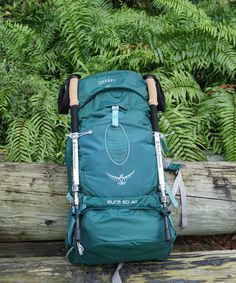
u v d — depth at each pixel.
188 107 4.25
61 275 2.54
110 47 4.72
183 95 4.12
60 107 2.80
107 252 2.31
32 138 3.73
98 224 2.25
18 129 3.70
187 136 3.73
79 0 4.88
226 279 2.55
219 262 2.64
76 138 2.45
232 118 3.82
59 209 2.89
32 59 4.77
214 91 4.34
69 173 2.54
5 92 4.03
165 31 4.62
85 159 2.37
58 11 4.95
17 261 2.65
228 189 3.00
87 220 2.27
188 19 4.81
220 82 4.65
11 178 2.90
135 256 2.39
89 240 2.26
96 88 2.62
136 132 2.44
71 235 2.37
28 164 2.98
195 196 2.96
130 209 2.30
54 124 3.85
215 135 3.99
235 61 4.43
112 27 4.78
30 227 2.90
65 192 2.91
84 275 2.54
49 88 4.37
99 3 5.59
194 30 4.52
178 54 4.57
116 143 2.37
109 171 2.31
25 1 5.86
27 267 2.58
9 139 3.72
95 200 2.29
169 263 2.61
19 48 4.83
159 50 4.54
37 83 4.16
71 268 2.57
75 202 2.30
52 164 3.00
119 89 2.62
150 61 4.56
